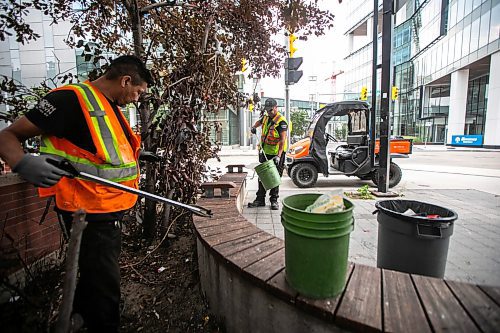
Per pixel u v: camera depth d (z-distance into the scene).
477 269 2.66
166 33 3.55
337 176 8.42
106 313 1.62
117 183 1.61
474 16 22.12
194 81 3.08
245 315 1.79
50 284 2.22
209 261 2.18
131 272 2.72
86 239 1.57
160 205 4.00
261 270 1.71
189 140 3.20
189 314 2.21
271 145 4.52
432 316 1.30
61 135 1.48
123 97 1.79
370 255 3.02
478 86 27.19
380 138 5.59
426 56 30.28
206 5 3.17
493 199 5.29
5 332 1.33
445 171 9.52
